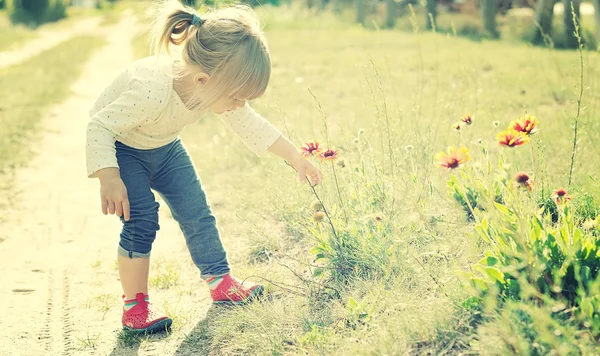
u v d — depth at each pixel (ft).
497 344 6.33
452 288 7.74
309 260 10.53
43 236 13.70
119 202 8.00
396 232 8.87
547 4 47.65
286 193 12.19
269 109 23.11
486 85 25.27
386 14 70.38
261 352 7.86
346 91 26.99
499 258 7.36
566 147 13.30
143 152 8.81
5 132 24.17
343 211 9.91
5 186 17.75
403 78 28.45
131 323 8.86
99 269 11.73
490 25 56.70
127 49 71.77
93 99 35.76
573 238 7.34
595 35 44.29
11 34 90.33
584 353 5.87
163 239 13.24
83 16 147.43
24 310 9.91
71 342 8.78
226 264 9.70
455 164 7.29
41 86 39.04
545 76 25.80
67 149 22.94
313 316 8.48
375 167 10.52
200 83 8.09
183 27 8.30
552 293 6.93
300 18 76.28
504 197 8.42
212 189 15.85
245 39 8.03
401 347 7.04
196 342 8.51
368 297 8.36
